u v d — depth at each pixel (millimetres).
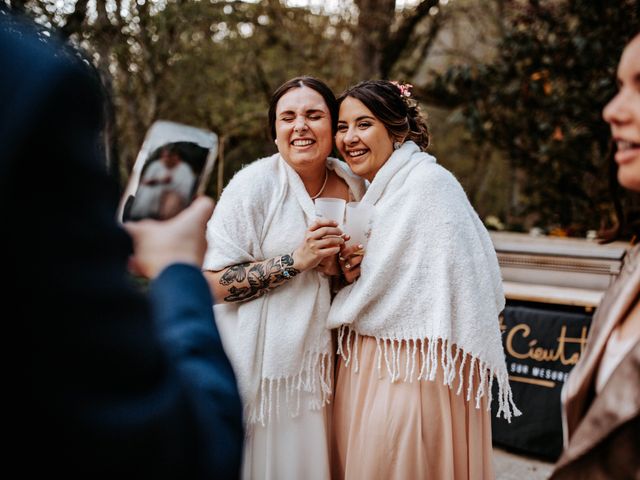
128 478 500
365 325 1870
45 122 471
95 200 503
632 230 1157
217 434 608
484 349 1767
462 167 10109
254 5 6871
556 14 5578
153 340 527
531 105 5656
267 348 1859
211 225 1937
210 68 7242
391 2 6523
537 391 3131
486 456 1938
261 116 7074
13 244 454
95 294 480
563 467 858
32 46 501
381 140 1925
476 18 8469
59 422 463
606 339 934
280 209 1926
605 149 5223
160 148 730
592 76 5328
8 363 456
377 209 1854
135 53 6426
